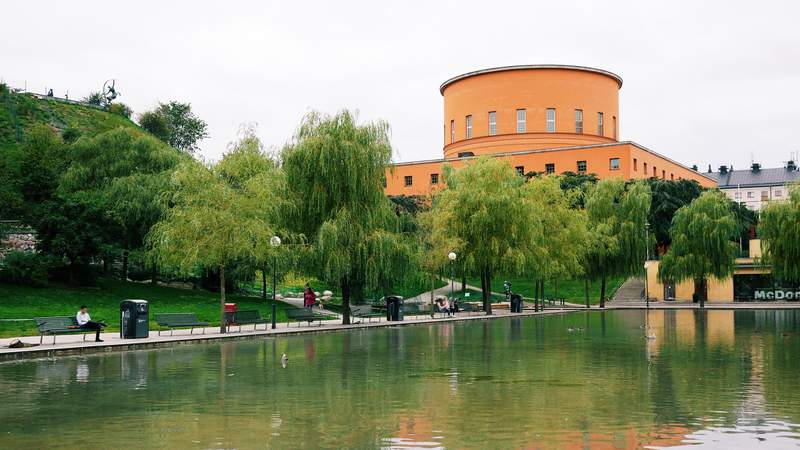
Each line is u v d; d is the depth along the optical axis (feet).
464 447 28.30
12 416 35.19
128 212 137.28
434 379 47.24
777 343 73.51
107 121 262.47
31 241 147.33
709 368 52.49
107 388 43.98
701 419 33.63
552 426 32.14
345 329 99.76
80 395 41.42
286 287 182.09
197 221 90.02
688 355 61.77
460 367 53.72
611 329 97.40
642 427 31.89
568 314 146.72
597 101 265.13
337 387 43.91
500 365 54.90
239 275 149.69
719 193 173.27
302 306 146.61
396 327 105.50
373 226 106.01
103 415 35.29
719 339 78.95
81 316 74.49
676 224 170.09
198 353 65.98
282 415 34.99
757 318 126.31
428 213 141.90
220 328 94.27
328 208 104.32
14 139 209.97
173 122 320.91
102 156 151.84
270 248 96.43
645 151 252.42
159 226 105.19
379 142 107.65
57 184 137.28
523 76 261.44
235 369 53.26
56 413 35.94
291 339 82.89
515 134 261.03
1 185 127.75
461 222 133.59
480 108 267.80
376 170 106.83
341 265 100.12
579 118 262.88
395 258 107.24
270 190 101.35
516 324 111.75
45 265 122.52
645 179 213.87
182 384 45.50
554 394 40.83
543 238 147.23
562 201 162.09
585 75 263.08
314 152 102.12
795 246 135.33
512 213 132.98
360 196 105.50
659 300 208.64
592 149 243.60
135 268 156.56
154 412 36.01
